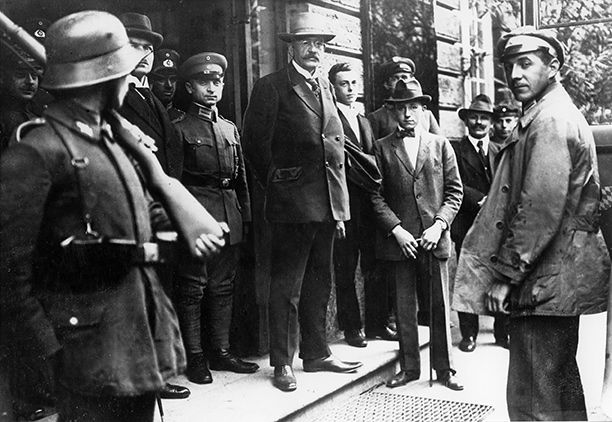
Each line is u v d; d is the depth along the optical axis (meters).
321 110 3.74
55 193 1.98
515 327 2.82
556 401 2.76
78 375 1.98
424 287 4.08
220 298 3.85
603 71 7.11
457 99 6.11
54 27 2.07
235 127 3.97
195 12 4.18
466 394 3.89
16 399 2.33
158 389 2.05
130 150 2.17
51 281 2.00
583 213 2.76
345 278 4.44
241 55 4.14
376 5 4.90
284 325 3.63
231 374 3.84
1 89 2.78
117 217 2.04
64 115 2.04
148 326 2.08
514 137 2.87
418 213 4.01
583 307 2.72
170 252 2.23
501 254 2.78
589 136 2.77
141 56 3.37
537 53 2.85
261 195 4.20
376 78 4.92
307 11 4.31
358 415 3.54
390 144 4.11
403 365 4.10
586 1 6.43
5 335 1.95
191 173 3.67
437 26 5.73
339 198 3.73
